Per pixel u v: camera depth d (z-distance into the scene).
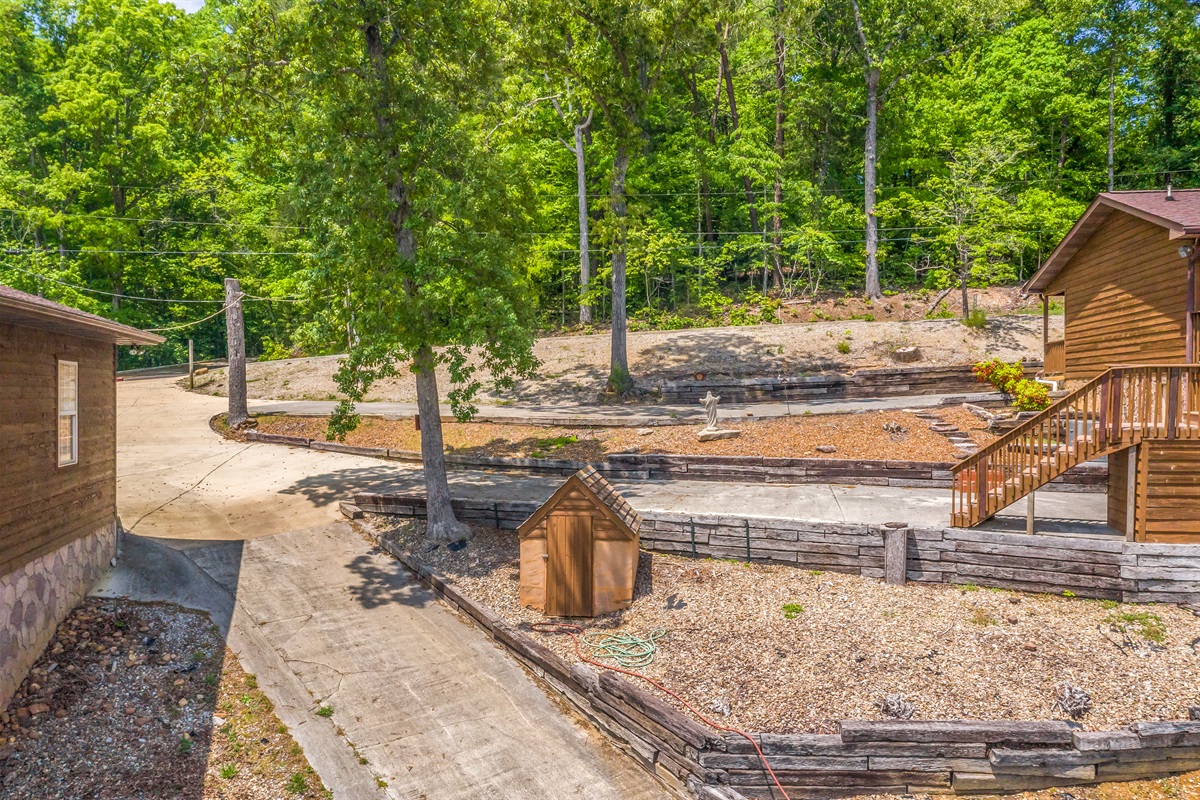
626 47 24.83
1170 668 8.80
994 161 33.38
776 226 39.66
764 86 43.31
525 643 10.32
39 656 9.12
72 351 10.48
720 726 8.37
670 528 13.02
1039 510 13.09
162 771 7.89
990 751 7.74
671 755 8.30
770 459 16.45
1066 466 10.98
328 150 13.67
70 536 10.27
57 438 9.84
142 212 40.22
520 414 23.80
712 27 26.09
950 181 33.41
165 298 44.66
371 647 10.68
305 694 9.48
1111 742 7.64
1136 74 41.38
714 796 7.76
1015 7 35.16
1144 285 16.05
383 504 15.40
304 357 35.59
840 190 42.53
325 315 13.98
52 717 8.30
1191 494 10.59
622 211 26.47
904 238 41.47
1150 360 15.87
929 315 33.44
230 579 12.39
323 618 11.40
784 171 40.44
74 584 10.36
